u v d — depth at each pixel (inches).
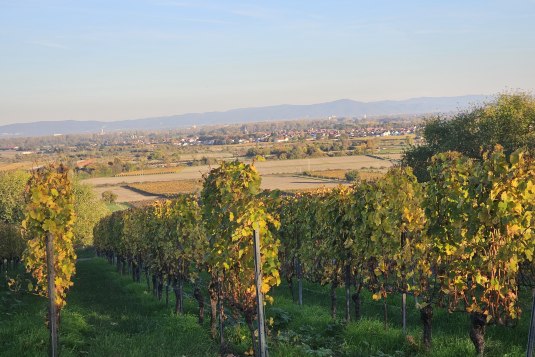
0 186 2513.5
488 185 374.9
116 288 1144.8
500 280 383.9
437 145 1800.0
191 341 524.4
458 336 496.7
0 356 448.5
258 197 441.4
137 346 487.8
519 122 1556.3
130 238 1237.1
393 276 539.2
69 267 559.2
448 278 416.5
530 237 374.9
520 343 459.8
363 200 584.4
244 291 458.9
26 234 569.9
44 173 526.9
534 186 368.2
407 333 510.0
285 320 624.7
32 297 857.5
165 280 845.2
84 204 2810.0
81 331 592.4
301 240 802.2
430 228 428.8
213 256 479.8
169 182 5388.8
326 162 5871.1
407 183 541.0
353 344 503.2
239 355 500.1
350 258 633.0
